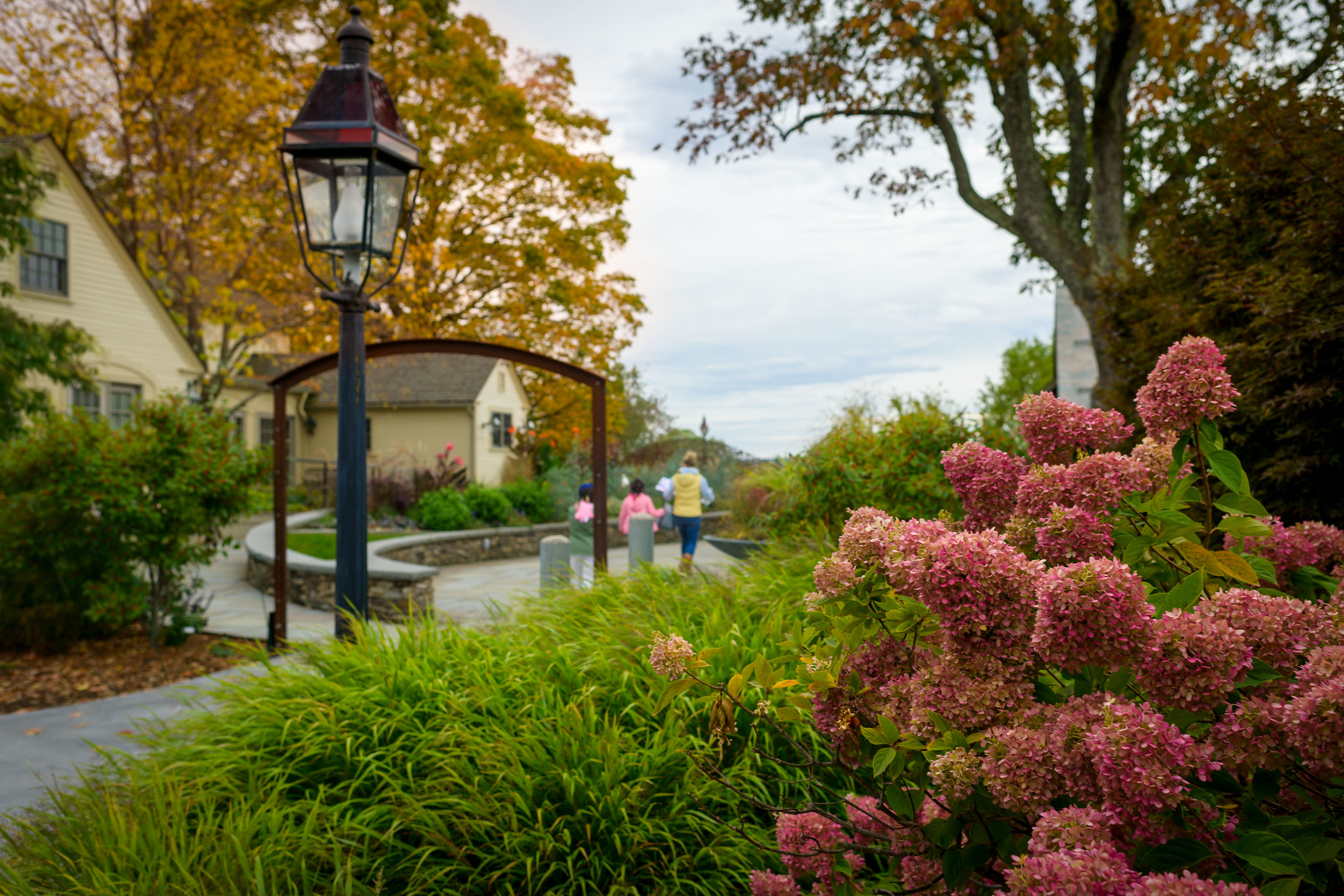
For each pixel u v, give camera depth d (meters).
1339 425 4.02
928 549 1.68
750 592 4.47
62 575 7.80
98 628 8.18
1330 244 4.29
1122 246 10.55
